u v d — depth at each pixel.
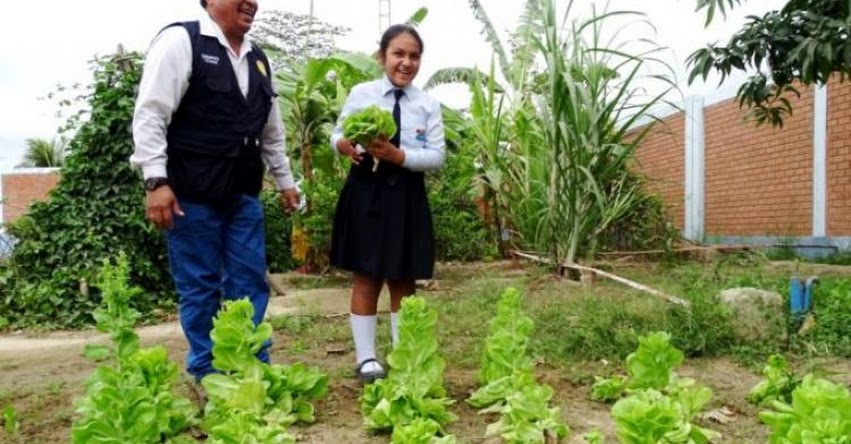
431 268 3.60
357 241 3.47
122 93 7.44
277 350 4.56
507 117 8.34
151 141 2.98
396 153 3.37
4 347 5.55
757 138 11.33
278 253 10.70
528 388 2.64
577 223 6.94
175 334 5.64
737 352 4.02
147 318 6.70
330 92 9.70
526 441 2.48
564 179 6.77
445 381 3.58
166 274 7.48
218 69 3.10
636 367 2.94
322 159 9.17
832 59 5.07
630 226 10.15
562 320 4.71
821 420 1.65
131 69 7.60
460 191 9.46
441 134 3.68
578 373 3.69
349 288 8.21
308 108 9.15
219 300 3.23
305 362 4.14
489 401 3.08
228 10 3.15
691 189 13.01
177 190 3.10
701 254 9.83
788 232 10.67
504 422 2.75
